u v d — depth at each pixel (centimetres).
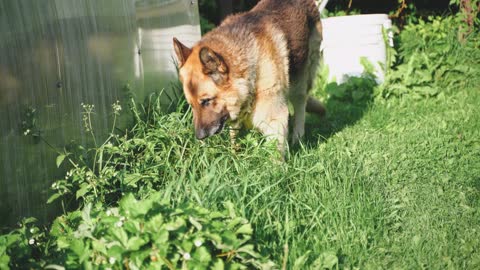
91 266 96
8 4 117
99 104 158
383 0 407
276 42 180
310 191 144
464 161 177
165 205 104
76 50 145
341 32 285
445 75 290
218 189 125
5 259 93
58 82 136
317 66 226
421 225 137
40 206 129
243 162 153
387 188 156
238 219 106
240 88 168
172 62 223
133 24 183
